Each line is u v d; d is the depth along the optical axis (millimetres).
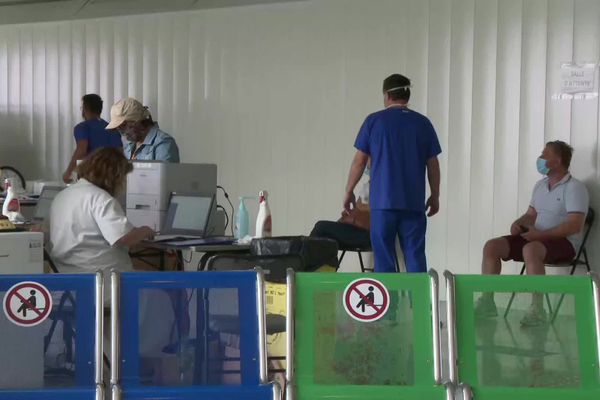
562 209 17500
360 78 21156
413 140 15578
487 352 7801
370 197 15750
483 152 19609
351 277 7875
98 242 13148
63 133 26188
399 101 15883
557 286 7793
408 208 15539
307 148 22047
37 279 7730
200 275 7840
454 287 7805
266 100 22688
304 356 7824
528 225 17969
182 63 24000
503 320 7805
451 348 7754
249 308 7883
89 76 25594
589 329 7770
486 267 17312
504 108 19344
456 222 20000
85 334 7746
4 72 27219
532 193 18344
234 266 12141
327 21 21609
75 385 7723
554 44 18734
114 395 7652
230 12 23156
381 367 7848
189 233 15469
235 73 23156
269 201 22703
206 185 16672
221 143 23453
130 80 24875
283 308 11438
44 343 7730
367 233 18281
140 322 7777
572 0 18500
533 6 18938
